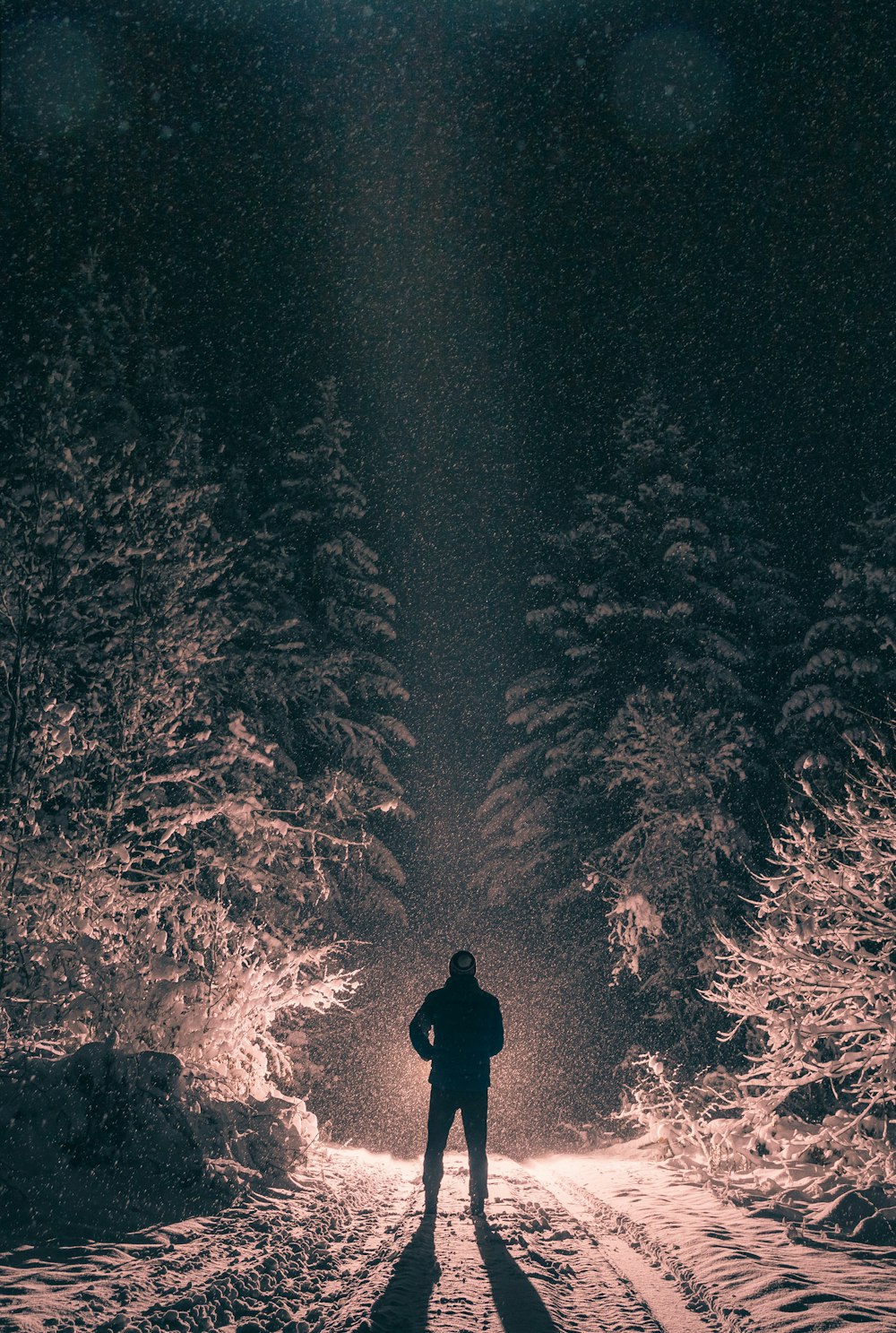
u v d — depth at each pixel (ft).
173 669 37.78
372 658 88.33
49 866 31.76
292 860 51.47
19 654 34.86
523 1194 27.53
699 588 81.46
